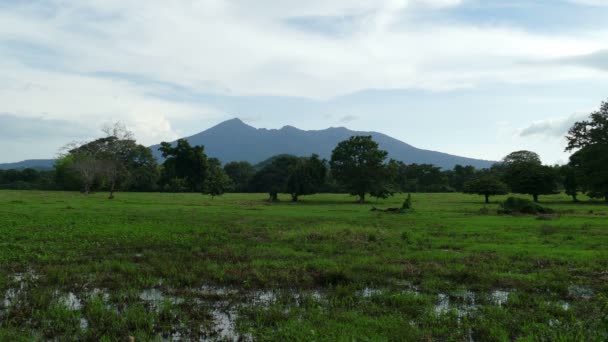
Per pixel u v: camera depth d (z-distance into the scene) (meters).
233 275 13.88
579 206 57.34
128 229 25.36
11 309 10.38
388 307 10.80
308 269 15.05
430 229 27.27
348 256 17.55
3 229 24.08
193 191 114.88
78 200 57.94
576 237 23.06
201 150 115.00
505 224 30.11
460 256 17.55
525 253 18.20
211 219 33.38
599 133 58.38
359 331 8.92
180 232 24.80
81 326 9.46
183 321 9.78
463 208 51.22
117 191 111.88
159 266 15.04
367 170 70.38
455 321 9.74
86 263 16.02
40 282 13.16
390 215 39.41
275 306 10.76
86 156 85.31
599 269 15.23
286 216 37.16
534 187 70.44
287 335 8.70
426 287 12.70
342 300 11.25
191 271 14.43
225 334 9.14
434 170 131.50
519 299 11.53
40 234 22.56
